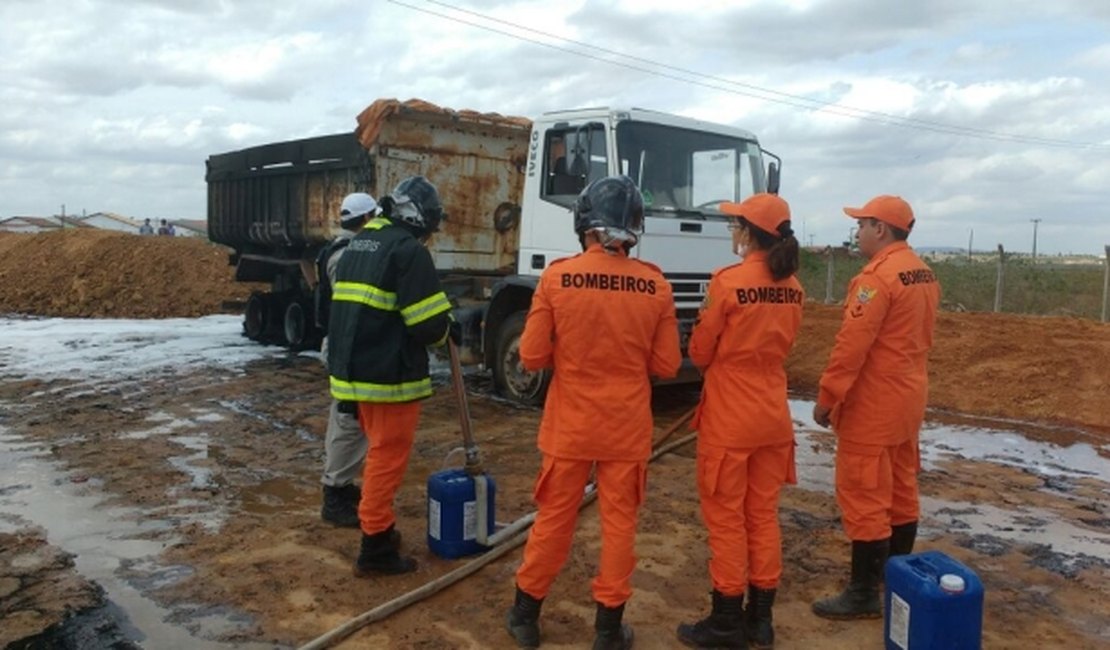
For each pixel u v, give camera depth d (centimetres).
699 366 416
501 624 432
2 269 2458
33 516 598
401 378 463
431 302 457
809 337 1318
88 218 8169
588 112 847
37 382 1097
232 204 1527
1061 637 427
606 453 379
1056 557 536
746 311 392
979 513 623
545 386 934
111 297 2155
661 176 841
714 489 400
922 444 838
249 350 1401
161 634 426
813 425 901
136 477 689
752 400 396
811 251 2478
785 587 484
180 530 569
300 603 459
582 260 383
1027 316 1439
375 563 485
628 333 377
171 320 1930
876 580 440
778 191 944
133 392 1037
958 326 1318
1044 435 877
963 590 359
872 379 430
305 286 1360
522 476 693
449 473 519
